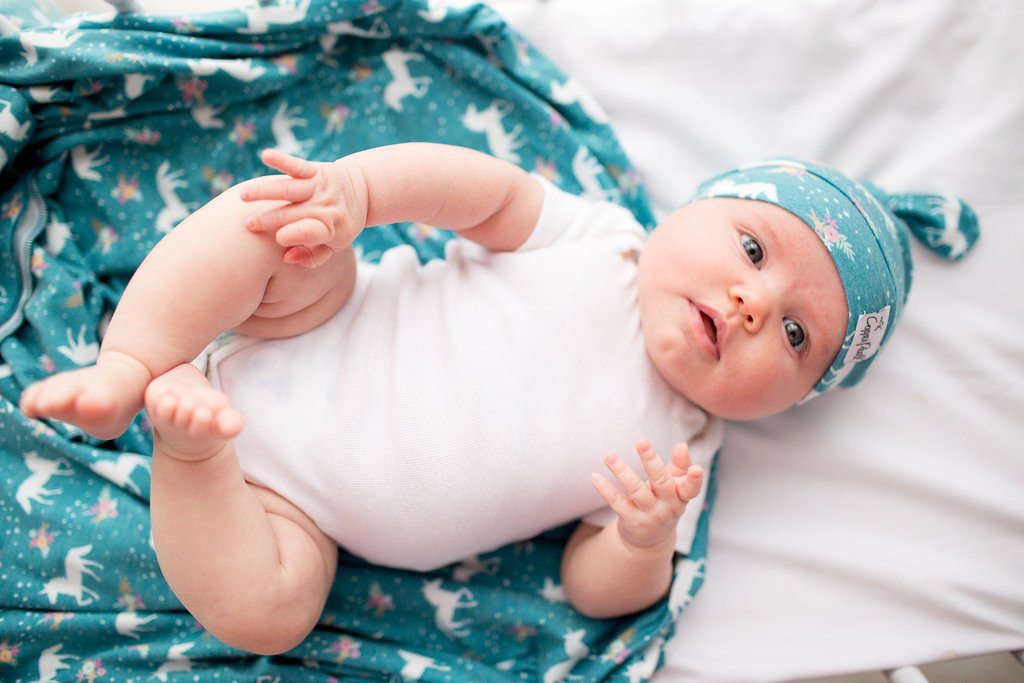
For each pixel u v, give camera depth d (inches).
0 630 41.8
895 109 53.3
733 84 53.3
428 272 45.4
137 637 43.3
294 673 42.9
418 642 46.8
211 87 46.8
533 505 41.9
